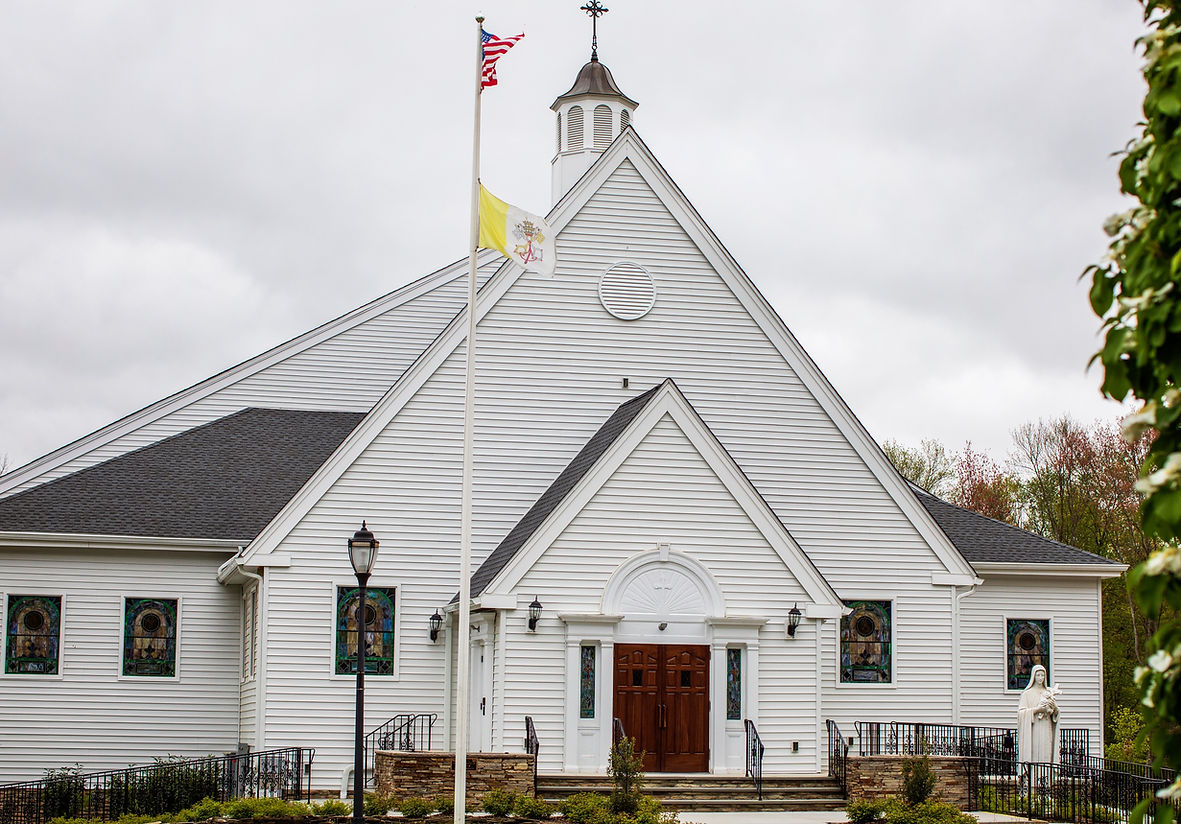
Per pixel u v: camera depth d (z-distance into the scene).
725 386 32.62
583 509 28.05
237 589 32.91
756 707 27.98
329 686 30.08
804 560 28.72
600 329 32.41
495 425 31.69
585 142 38.72
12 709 31.28
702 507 28.50
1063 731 34.31
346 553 30.55
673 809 25.72
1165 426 7.71
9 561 31.67
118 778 27.12
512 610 27.45
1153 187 8.10
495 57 25.77
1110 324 8.19
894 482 32.66
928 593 32.34
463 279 40.56
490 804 23.97
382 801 24.27
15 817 26.42
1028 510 67.81
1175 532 7.41
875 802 24.62
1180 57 7.89
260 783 27.81
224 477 34.94
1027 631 35.50
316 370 39.50
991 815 26.12
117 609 32.09
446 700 30.70
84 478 34.09
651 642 27.94
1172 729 7.86
